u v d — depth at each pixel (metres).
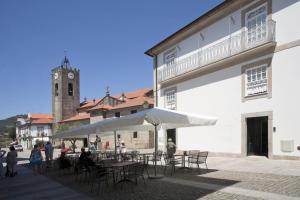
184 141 23.05
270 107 16.05
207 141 20.56
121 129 14.46
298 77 14.78
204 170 13.42
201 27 21.55
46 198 9.99
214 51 20.20
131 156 17.58
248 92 17.52
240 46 18.09
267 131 16.50
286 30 15.46
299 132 14.62
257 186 9.27
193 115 11.65
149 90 49.59
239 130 17.94
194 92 21.98
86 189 11.12
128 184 11.09
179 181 11.06
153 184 10.84
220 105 19.48
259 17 17.25
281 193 8.20
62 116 68.25
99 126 13.74
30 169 20.19
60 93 68.69
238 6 18.41
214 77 20.08
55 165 21.25
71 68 70.44
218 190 9.07
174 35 23.97
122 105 46.22
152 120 10.59
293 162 14.11
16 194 11.12
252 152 17.39
